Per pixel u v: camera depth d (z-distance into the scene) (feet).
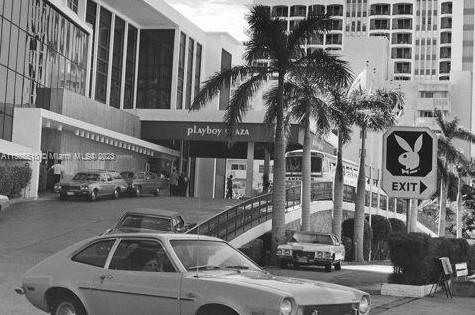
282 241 84.43
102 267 24.93
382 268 92.84
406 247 51.24
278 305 20.29
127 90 199.11
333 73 82.43
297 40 83.56
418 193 41.63
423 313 41.09
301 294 21.26
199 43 226.79
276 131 85.76
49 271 26.27
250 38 84.12
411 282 51.57
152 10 190.90
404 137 41.98
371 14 451.94
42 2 136.67
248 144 164.14
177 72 204.95
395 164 42.01
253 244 82.17
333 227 110.93
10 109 121.49
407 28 446.19
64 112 132.67
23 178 111.55
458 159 184.55
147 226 60.80
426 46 443.73
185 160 190.70
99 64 181.06
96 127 139.95
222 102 200.64
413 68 442.91
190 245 24.56
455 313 41.60
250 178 163.12
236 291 21.17
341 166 110.93
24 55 128.77
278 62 84.64
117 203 114.01
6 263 56.80
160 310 22.68
